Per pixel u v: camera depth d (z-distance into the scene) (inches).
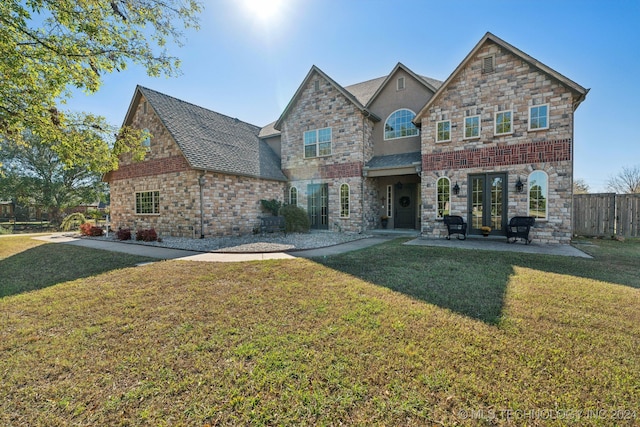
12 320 147.9
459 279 211.5
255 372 100.7
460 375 97.5
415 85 558.9
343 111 568.4
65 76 294.7
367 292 183.6
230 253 338.0
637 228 419.8
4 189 958.4
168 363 107.4
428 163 470.0
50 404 87.3
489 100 423.5
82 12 278.1
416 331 128.8
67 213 1277.1
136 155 432.8
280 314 150.9
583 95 376.2
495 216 425.1
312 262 275.6
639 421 78.7
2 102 285.0
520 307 156.2
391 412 82.0
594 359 107.2
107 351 116.6
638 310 152.0
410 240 430.9
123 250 372.5
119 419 81.1
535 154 394.3
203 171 468.8
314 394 89.5
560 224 379.9
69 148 348.8
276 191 618.2
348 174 563.5
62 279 228.2
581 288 188.4
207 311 156.6
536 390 90.5
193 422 79.7
